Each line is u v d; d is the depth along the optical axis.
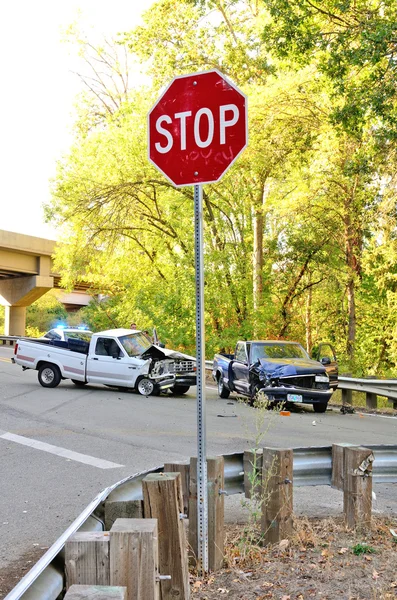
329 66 16.34
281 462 5.23
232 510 6.80
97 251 31.56
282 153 25.75
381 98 15.13
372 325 41.12
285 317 35.22
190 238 29.80
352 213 28.62
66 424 12.66
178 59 29.58
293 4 16.78
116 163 29.23
